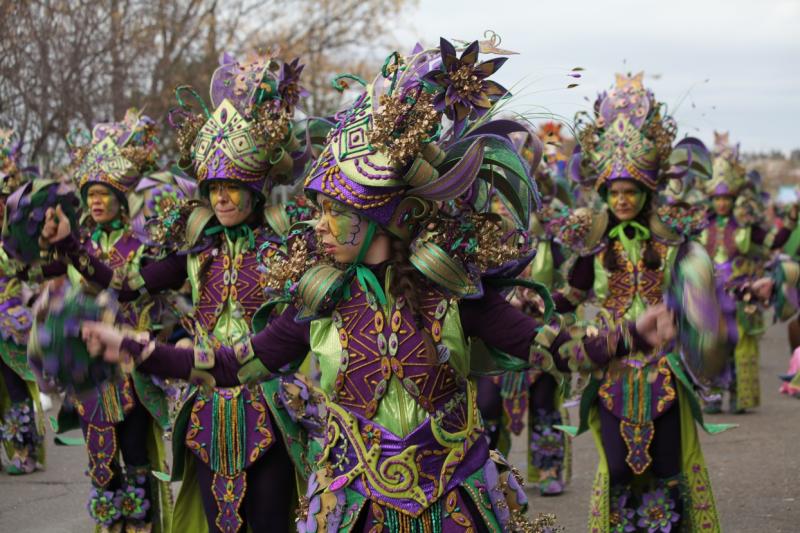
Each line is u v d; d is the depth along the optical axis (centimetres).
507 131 360
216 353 364
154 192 681
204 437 495
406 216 344
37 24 1444
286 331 366
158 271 523
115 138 647
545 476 753
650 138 574
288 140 518
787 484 757
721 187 1171
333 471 351
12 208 359
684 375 552
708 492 560
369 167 337
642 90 584
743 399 1079
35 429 847
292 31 2645
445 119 358
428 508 340
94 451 582
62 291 336
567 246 590
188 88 540
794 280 616
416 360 342
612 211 591
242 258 508
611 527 574
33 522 690
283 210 512
